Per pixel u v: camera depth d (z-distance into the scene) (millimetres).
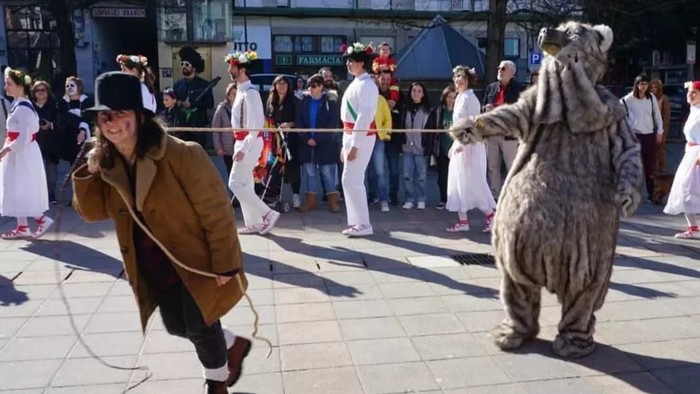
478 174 7508
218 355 3441
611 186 3959
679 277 5848
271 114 8906
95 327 4750
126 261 3221
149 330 4684
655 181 9609
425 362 4160
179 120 10797
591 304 4125
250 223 7570
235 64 7184
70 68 21672
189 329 3336
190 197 3072
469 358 4211
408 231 7754
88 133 9648
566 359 4180
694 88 7277
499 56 15141
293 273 6035
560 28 4035
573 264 3936
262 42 31188
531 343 4426
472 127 4094
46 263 6363
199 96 11281
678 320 4832
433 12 31062
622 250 6773
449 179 7676
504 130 4094
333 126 8914
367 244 7109
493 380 3918
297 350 4344
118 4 28125
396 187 9602
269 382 3908
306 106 8945
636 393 3760
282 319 4891
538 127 4098
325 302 5250
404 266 6246
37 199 7203
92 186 3172
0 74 24484
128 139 2961
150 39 31359
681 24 22469
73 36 23516
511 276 4180
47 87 9578
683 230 7762
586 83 3875
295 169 9062
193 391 3814
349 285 5672
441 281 5770
